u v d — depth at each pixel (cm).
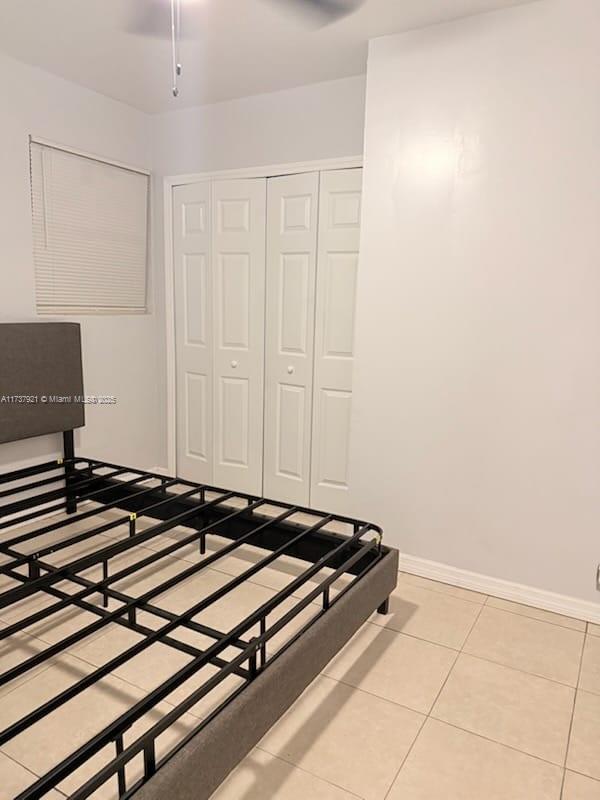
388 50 247
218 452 379
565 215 222
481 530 254
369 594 206
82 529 305
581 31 211
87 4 223
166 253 371
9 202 284
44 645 202
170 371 386
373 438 275
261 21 234
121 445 367
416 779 154
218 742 131
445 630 225
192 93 321
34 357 288
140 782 118
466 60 232
